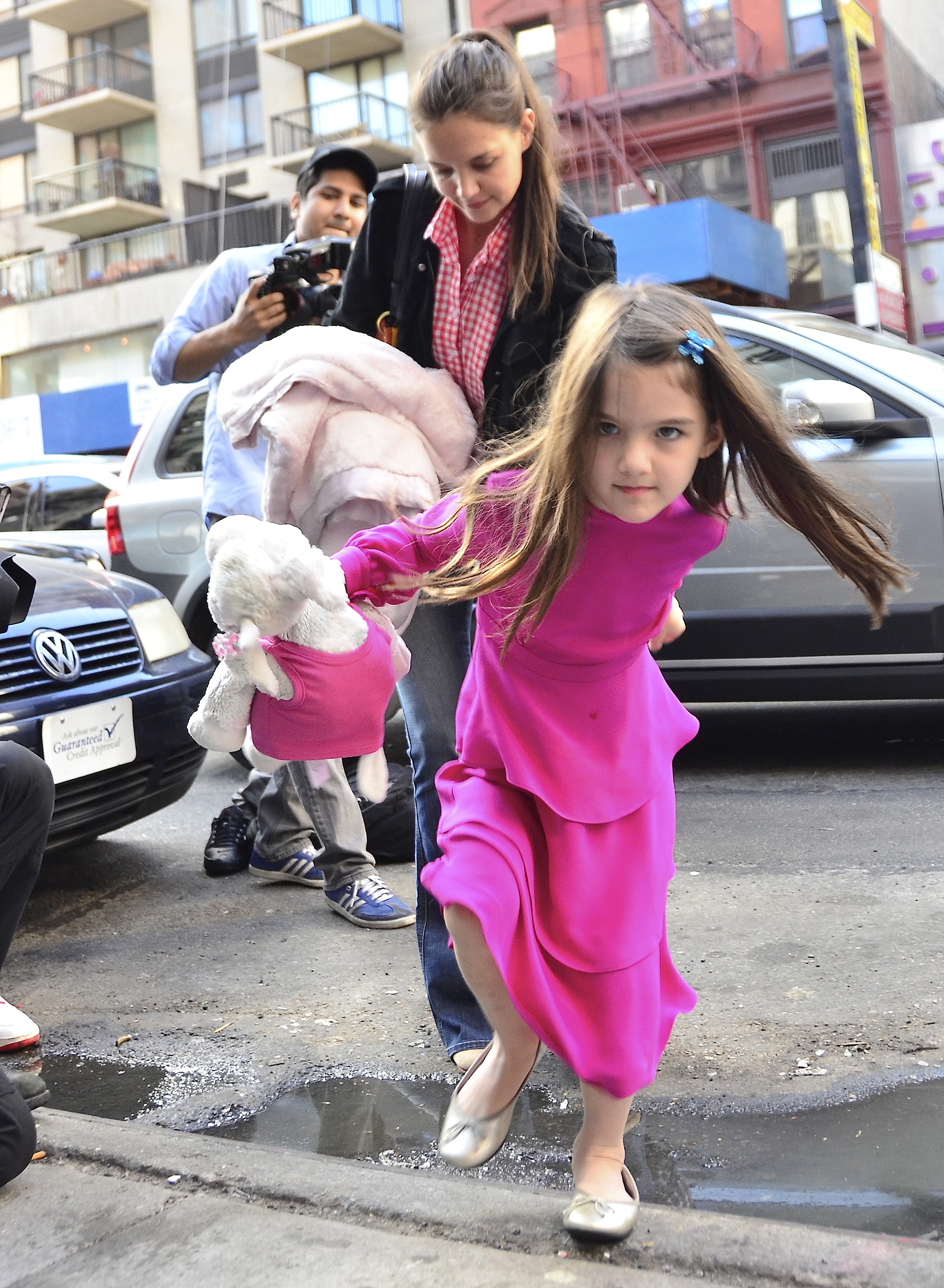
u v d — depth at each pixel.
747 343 4.94
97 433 22.69
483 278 2.28
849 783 4.62
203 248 25.48
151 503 6.13
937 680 4.55
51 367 27.30
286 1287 1.63
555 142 2.21
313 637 1.66
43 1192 1.92
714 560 4.73
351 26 23.73
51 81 28.38
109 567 6.27
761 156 19.22
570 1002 1.72
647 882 1.79
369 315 2.42
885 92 17.70
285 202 24.44
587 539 1.67
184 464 6.20
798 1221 1.85
